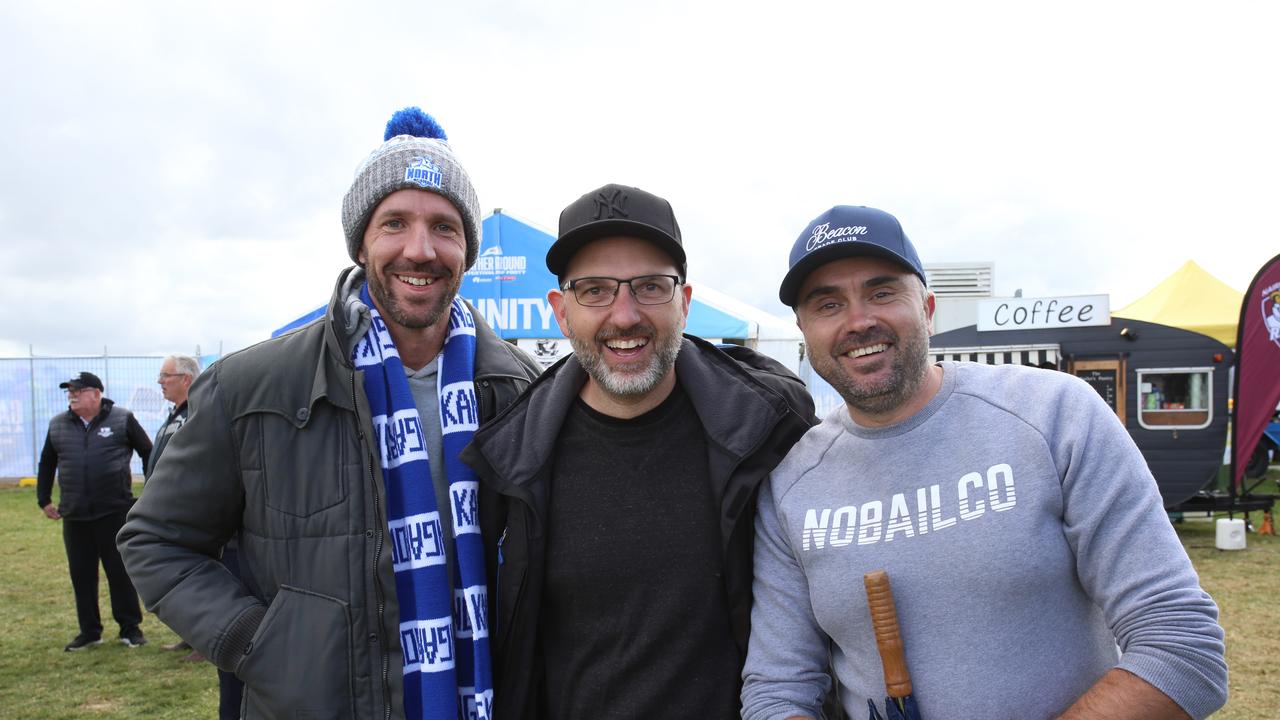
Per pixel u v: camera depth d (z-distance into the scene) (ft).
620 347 5.95
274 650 5.28
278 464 5.55
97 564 18.81
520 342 28.45
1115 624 4.50
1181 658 4.17
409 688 5.66
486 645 5.89
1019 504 4.68
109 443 18.69
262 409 5.58
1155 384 28.66
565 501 6.07
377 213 6.07
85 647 18.66
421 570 5.78
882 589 4.76
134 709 14.90
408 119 6.54
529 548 5.94
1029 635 4.58
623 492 6.01
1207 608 4.27
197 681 16.39
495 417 6.27
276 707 5.25
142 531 5.59
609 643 5.77
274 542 5.50
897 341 5.12
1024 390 5.06
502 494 6.18
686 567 5.77
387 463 5.91
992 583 4.61
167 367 18.02
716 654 5.78
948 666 4.66
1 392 48.39
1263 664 15.49
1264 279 27.40
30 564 27.58
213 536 5.76
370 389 5.96
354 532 5.49
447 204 6.15
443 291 6.15
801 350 29.81
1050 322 29.76
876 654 4.94
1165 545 4.44
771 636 5.48
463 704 5.97
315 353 5.83
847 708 5.27
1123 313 40.57
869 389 5.12
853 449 5.34
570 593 5.87
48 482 19.04
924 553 4.83
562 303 6.42
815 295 5.36
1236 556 25.26
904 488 5.04
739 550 5.79
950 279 52.60
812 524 5.29
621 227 5.88
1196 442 28.22
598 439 6.20
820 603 5.19
